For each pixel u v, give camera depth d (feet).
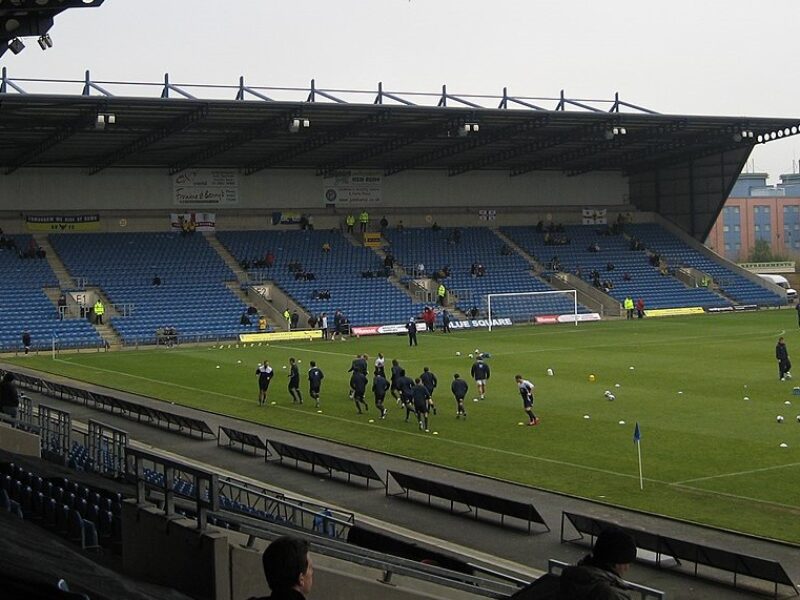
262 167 269.44
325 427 118.52
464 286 274.16
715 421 115.03
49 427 98.89
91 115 196.75
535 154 282.77
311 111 208.85
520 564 66.49
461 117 223.71
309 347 212.23
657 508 79.30
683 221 310.45
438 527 76.13
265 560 22.85
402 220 296.10
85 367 181.78
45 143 220.23
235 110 204.85
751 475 89.04
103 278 246.06
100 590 25.82
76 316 228.63
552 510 80.28
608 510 79.46
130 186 265.95
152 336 225.56
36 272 240.94
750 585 63.00
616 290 282.36
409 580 40.24
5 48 74.54
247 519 34.12
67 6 62.18
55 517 50.90
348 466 88.89
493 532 74.69
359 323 246.47
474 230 301.84
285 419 124.36
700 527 73.97
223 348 213.66
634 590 43.14
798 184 631.97
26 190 255.50
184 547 33.99
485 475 92.27
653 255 298.56
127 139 227.81
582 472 92.12
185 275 254.06
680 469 92.02
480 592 38.73
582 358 179.22
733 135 259.19
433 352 195.83
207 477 33.40
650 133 256.32
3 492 48.67
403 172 294.87
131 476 43.96
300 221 284.20
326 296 255.09
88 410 132.77
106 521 50.88
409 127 233.35
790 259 488.44
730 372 156.15
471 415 123.24
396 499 84.99
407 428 116.26
